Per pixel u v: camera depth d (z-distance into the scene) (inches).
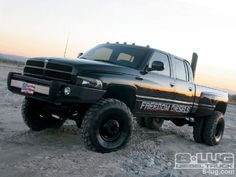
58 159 206.4
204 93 341.1
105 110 223.9
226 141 392.2
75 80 218.1
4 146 223.3
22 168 184.1
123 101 254.2
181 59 319.9
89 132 220.4
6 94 507.8
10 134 258.5
